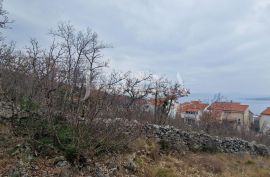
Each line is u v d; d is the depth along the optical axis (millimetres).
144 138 15867
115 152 12734
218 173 15672
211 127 30594
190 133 19859
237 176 15820
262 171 17766
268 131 44562
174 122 26672
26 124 11906
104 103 12867
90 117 11812
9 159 10141
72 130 11570
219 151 20984
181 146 18125
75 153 10938
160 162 14555
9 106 12539
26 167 9922
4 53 19109
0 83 13859
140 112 20438
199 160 16812
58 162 10523
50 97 12469
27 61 17781
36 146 11023
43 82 13320
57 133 11539
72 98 12875
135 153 13594
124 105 15070
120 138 13156
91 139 11656
